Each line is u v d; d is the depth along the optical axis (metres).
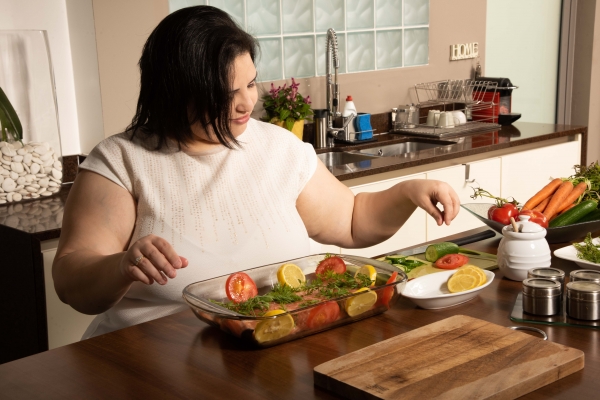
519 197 3.39
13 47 2.28
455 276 1.28
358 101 3.53
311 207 1.63
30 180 2.35
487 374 0.88
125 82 2.62
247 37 1.40
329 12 3.35
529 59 4.48
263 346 1.03
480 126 3.61
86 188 1.46
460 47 3.94
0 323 2.22
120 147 1.49
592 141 4.76
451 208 1.39
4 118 2.28
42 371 0.99
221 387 0.92
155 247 1.04
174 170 1.49
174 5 2.79
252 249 1.48
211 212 1.48
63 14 2.60
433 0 3.76
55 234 2.00
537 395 0.86
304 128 3.29
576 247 1.46
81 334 2.11
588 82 4.64
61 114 2.66
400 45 3.67
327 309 1.06
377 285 1.17
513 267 1.33
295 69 3.29
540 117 4.65
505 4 4.24
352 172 2.68
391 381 0.87
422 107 3.78
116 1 2.54
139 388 0.92
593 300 1.10
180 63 1.35
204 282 1.16
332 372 0.90
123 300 1.46
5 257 2.10
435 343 0.98
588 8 4.55
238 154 1.54
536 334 1.07
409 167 2.88
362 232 1.63
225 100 1.37
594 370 0.93
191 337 1.10
